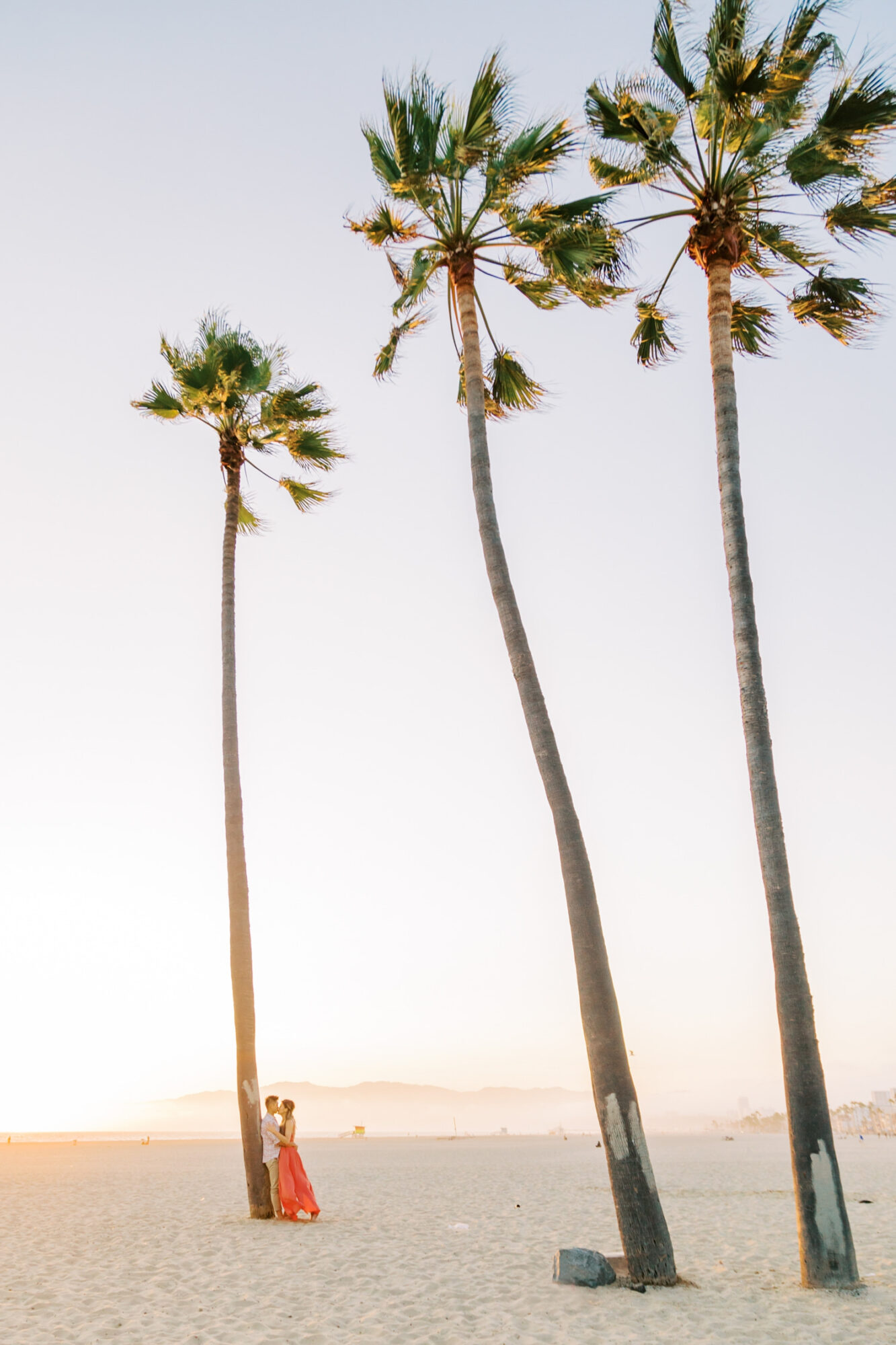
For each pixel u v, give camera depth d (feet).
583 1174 89.71
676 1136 266.57
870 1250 36.09
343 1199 61.98
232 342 54.08
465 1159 125.18
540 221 38.06
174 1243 40.27
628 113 35.88
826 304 38.70
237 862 48.39
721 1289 28.63
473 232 39.73
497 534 35.29
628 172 36.81
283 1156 47.91
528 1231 43.91
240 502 56.03
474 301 39.06
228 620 52.34
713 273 36.04
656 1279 28.94
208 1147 195.83
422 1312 26.48
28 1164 120.47
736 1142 187.93
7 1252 38.50
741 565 33.19
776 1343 22.18
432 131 37.32
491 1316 25.81
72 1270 33.86
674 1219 48.11
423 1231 43.47
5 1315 26.61
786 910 30.04
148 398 54.70
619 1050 30.14
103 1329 24.81
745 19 33.88
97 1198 64.23
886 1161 101.86
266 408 55.16
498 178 37.47
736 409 34.88
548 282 40.37
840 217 36.19
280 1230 43.47
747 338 42.16
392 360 44.52
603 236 37.99
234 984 48.01
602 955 30.53
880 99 32.91
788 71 33.04
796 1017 29.50
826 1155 28.63
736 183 36.09
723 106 34.81
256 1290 29.78
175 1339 23.72
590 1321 24.81
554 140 37.29
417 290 38.52
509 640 33.86
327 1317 26.05
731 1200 57.41
